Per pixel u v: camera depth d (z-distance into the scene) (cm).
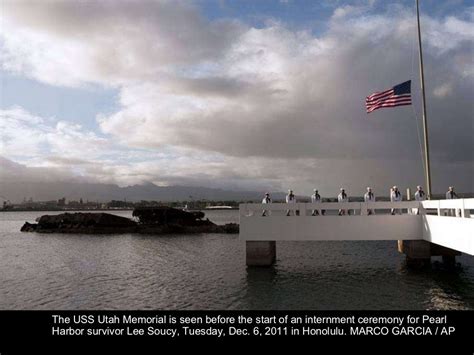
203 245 5453
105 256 4331
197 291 2470
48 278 3047
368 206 2847
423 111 3177
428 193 3088
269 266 3059
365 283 2575
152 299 2302
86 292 2538
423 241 2906
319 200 3262
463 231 2056
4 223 15775
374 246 4744
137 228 8088
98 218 8312
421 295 2231
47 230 8381
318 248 4644
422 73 3216
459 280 2592
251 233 2945
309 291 2389
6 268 3556
